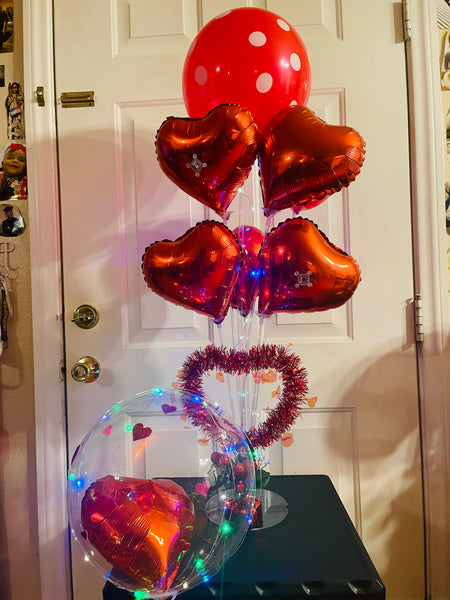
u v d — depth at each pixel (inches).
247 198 39.1
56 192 42.0
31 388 42.6
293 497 33.3
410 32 40.4
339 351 41.3
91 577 40.8
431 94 40.4
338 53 41.0
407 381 40.9
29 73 41.5
